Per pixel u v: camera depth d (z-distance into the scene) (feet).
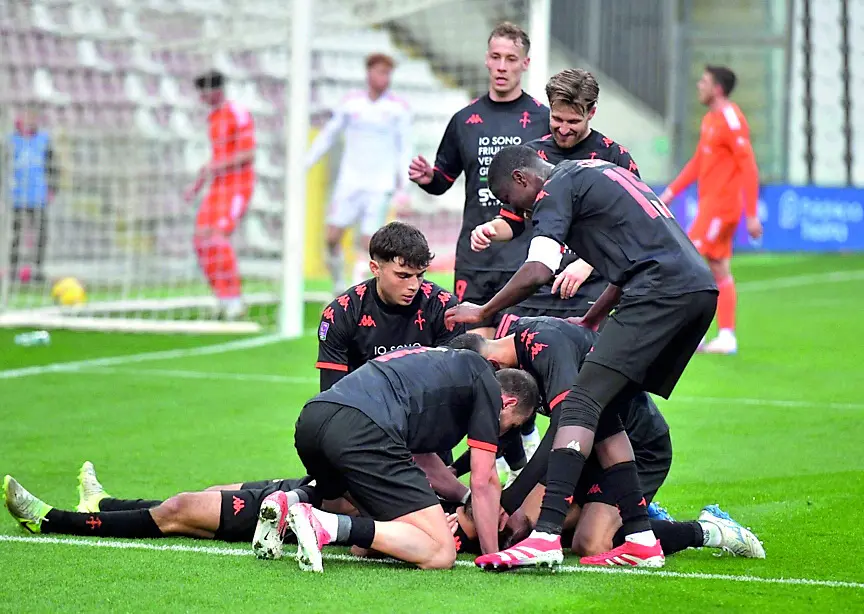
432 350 50.34
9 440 75.46
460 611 42.14
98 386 95.66
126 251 156.87
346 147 143.33
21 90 152.46
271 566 48.03
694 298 47.83
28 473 66.69
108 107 164.14
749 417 83.41
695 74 230.07
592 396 47.98
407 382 48.78
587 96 58.95
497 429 48.98
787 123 231.71
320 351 56.34
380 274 53.57
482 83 174.50
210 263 135.44
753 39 228.63
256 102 183.11
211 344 119.96
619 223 48.85
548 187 49.70
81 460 70.13
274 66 187.21
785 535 54.08
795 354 111.65
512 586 45.50
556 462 47.44
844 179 238.89
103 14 167.12
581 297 67.46
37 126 150.92
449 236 175.32
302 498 49.62
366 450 47.65
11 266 147.54
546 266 48.21
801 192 215.10
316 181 186.19
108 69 165.27
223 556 49.49
